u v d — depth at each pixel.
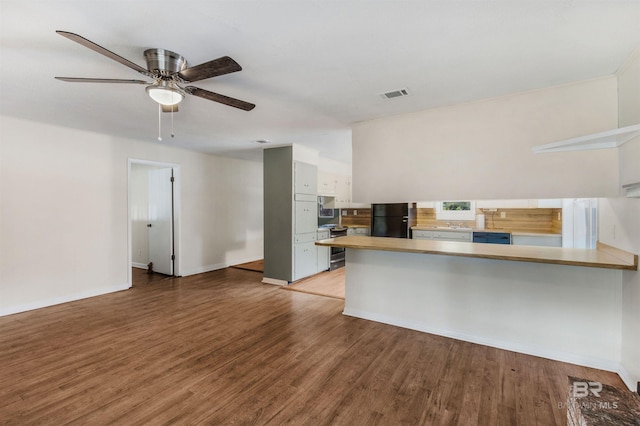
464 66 2.20
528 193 2.73
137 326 3.19
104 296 4.24
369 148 3.56
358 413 1.85
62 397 2.00
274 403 1.94
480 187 2.94
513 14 1.59
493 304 2.76
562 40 1.86
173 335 2.97
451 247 2.91
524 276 2.63
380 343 2.81
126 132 4.18
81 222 4.09
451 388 2.11
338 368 2.37
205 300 4.09
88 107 3.09
